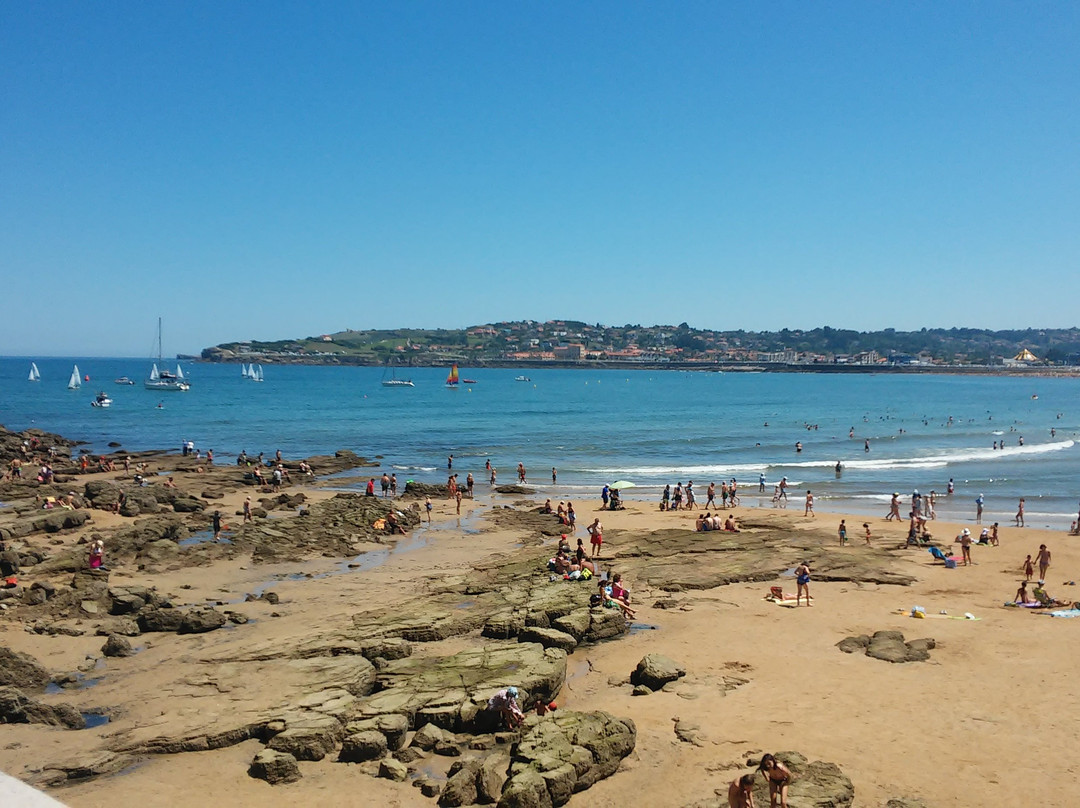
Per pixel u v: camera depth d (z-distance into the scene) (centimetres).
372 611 2947
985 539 4262
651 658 2378
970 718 2039
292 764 1769
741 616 2977
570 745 1772
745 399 19162
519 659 2336
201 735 1912
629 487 5738
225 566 3678
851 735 1941
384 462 7925
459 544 4306
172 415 12688
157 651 2552
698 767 1788
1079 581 3519
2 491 5244
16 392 17975
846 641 2645
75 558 3428
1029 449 9119
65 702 2131
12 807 288
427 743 1900
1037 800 1642
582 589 3094
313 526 4406
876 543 4284
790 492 6353
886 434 10825
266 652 2458
